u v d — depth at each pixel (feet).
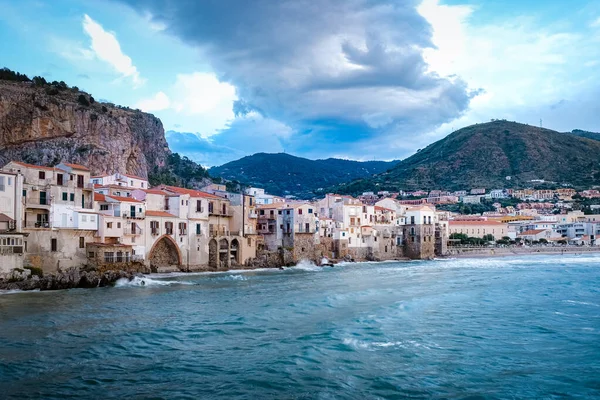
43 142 622.95
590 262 515.91
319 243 536.83
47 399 107.14
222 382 117.80
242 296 253.85
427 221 629.10
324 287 292.61
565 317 192.03
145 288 290.76
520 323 180.55
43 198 302.45
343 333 164.04
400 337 159.02
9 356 137.59
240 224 467.11
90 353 141.18
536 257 632.38
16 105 620.49
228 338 158.81
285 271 427.33
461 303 225.56
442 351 143.23
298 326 176.24
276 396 109.29
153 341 154.81
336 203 579.89
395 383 117.29
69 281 286.87
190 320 187.42
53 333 164.66
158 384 116.47
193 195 413.80
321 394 110.32
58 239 305.53
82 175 327.06
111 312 205.05
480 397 108.99
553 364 131.34
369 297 245.65
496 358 136.67
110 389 113.19
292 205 504.84
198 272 399.65
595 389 113.29
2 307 216.95
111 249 323.57
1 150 601.21
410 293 260.42
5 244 270.05
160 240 384.27
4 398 107.34
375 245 599.57
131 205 356.79
